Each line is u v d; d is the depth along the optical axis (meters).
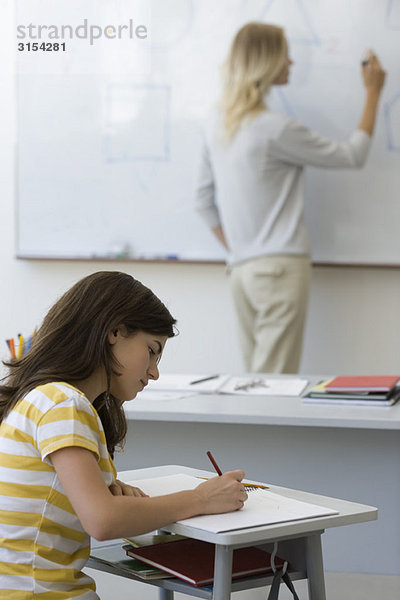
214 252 4.43
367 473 2.44
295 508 1.43
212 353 4.50
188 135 4.38
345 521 1.41
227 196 4.16
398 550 2.44
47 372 1.45
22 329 4.59
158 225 4.46
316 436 2.46
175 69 4.37
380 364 4.45
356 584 2.41
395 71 4.29
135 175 4.45
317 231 4.39
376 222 4.36
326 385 2.57
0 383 1.61
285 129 4.07
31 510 1.37
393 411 2.35
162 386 2.71
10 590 1.36
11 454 1.39
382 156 4.33
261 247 4.11
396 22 4.26
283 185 4.12
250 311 4.25
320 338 4.48
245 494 1.44
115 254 4.47
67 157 4.48
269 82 4.14
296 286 4.09
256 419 2.29
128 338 1.49
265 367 4.12
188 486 1.62
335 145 4.18
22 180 4.51
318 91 4.32
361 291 4.45
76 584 1.41
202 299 4.49
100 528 1.30
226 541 1.28
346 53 4.29
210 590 1.37
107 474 1.43
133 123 4.42
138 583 2.52
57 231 4.51
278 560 1.50
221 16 4.32
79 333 1.47
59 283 4.56
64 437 1.35
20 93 4.46
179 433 2.50
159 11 4.37
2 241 4.58
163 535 1.63
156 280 4.51
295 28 4.30
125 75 4.41
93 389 1.50
